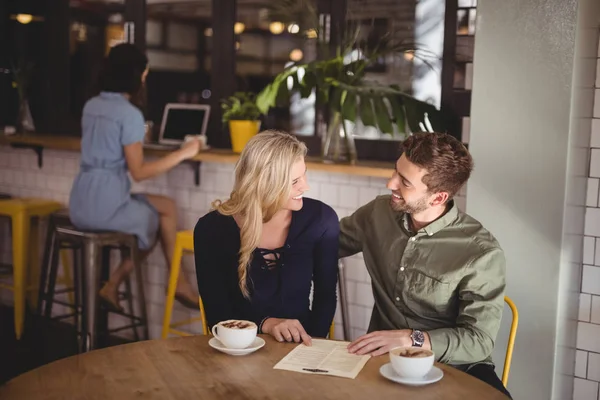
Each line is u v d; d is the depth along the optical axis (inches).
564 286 119.3
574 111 114.7
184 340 87.7
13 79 223.6
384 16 155.8
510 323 120.2
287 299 100.8
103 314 179.3
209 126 183.8
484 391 74.2
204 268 101.0
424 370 75.5
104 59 165.0
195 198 178.1
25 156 211.3
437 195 96.3
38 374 76.9
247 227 96.1
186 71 188.7
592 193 128.6
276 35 172.9
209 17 183.5
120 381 75.3
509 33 116.5
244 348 82.7
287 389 73.7
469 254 96.8
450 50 147.9
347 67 149.7
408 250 100.2
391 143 156.4
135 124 161.3
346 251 110.7
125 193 165.2
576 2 111.0
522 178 117.6
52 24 213.3
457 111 147.9
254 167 95.8
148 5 194.2
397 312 101.5
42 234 205.6
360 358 82.7
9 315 209.2
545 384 118.8
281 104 172.1
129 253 174.4
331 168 146.3
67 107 212.8
